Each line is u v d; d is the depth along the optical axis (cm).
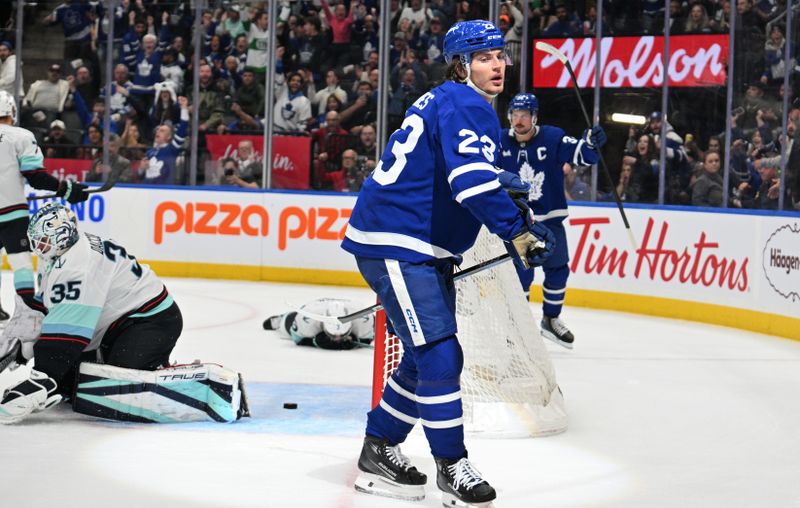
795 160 1002
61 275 446
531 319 491
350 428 471
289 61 1276
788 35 1023
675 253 945
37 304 476
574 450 445
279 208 1185
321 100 1270
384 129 1247
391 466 360
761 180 1077
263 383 581
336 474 390
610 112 1171
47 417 469
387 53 1225
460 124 324
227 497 355
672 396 584
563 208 743
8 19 1360
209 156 1302
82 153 1320
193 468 392
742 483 396
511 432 462
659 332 859
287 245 1183
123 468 389
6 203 721
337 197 1163
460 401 339
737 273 887
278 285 1157
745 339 829
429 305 334
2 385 537
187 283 1147
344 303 715
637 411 538
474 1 1227
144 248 1222
